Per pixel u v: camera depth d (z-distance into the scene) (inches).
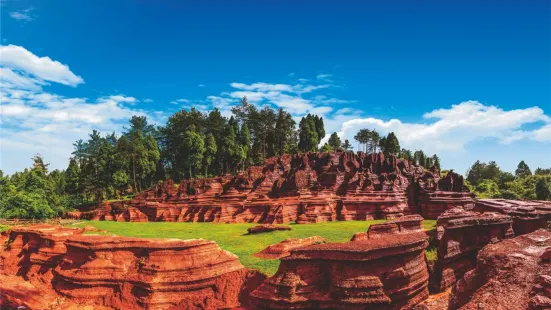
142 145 4200.3
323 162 3309.5
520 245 1032.8
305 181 2861.7
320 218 2501.2
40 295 1298.0
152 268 1219.2
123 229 2338.8
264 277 1244.5
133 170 4104.3
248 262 1380.4
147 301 1172.5
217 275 1251.2
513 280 790.5
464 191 2960.1
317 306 1056.8
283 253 1465.3
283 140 4857.3
